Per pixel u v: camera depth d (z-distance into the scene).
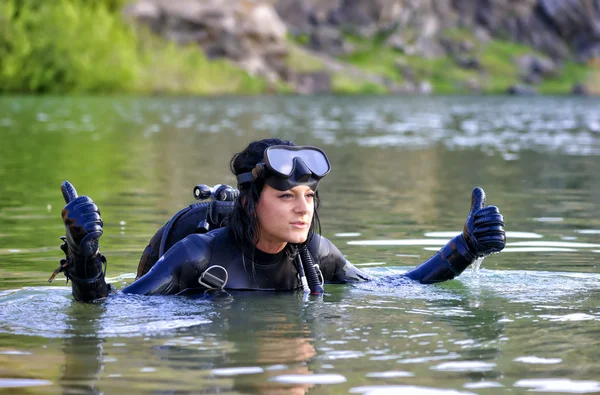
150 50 102.19
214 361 5.85
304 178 7.71
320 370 5.66
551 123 51.16
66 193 7.43
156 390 5.29
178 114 54.88
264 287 8.18
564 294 8.16
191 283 8.01
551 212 14.95
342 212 14.72
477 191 8.80
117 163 23.61
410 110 68.50
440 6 149.38
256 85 108.44
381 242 11.68
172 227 8.61
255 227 7.88
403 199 16.69
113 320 6.95
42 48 85.75
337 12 141.12
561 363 5.80
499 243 8.49
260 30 114.94
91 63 89.19
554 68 146.88
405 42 141.00
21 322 6.89
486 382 5.42
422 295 8.09
